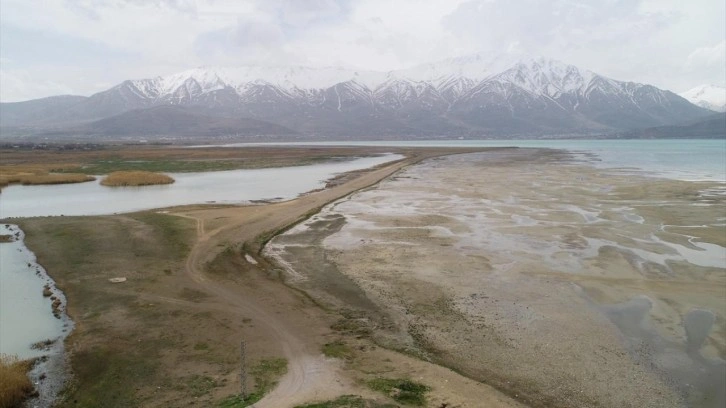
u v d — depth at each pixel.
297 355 14.89
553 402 12.41
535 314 17.91
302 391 12.65
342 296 20.05
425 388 12.84
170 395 12.66
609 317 17.58
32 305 19.30
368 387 12.83
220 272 23.38
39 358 14.89
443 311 18.28
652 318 17.45
